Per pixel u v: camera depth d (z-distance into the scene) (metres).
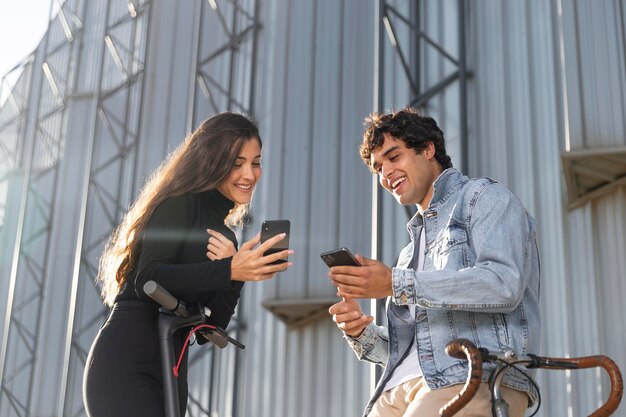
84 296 12.25
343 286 1.85
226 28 10.85
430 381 1.83
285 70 9.85
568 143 6.36
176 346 1.91
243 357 9.43
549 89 7.11
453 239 1.94
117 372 1.81
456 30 7.85
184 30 12.12
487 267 1.82
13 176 14.43
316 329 8.96
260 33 10.50
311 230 8.95
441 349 1.86
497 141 7.36
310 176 9.18
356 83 9.27
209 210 2.01
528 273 1.91
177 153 2.04
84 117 13.53
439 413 1.63
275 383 9.07
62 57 14.45
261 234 1.86
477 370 1.50
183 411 1.95
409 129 2.11
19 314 13.20
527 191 7.06
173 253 1.88
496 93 7.48
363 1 9.57
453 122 7.60
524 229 1.92
